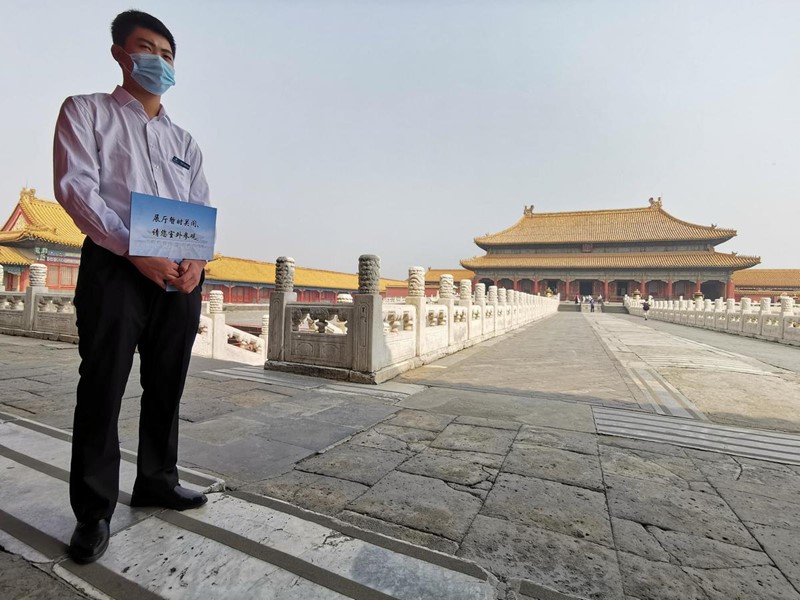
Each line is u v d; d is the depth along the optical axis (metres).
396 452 3.73
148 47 2.23
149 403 2.46
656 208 73.50
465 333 12.49
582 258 68.50
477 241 75.31
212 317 11.72
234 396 5.73
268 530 2.33
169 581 1.90
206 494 2.75
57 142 1.97
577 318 37.59
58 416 4.45
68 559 2.04
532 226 79.19
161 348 2.39
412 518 2.60
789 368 8.95
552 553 2.26
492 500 2.85
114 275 2.10
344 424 4.53
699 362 9.77
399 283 72.31
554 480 3.19
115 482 2.16
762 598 1.94
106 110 2.16
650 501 2.88
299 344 7.48
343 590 1.87
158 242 2.08
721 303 23.97
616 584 2.02
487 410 5.21
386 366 7.37
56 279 31.92
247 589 1.86
